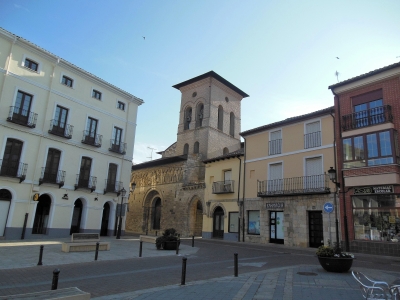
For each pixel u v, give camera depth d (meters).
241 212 26.39
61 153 24.42
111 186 28.22
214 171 30.53
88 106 26.80
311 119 22.89
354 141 19.02
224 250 18.58
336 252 11.00
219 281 8.91
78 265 11.66
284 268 11.57
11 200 21.14
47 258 12.84
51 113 23.91
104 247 16.30
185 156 36.47
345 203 19.06
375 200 17.92
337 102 20.73
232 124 48.16
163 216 37.12
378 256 16.48
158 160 39.50
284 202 23.25
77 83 26.16
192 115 46.09
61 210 23.95
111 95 29.08
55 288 6.07
